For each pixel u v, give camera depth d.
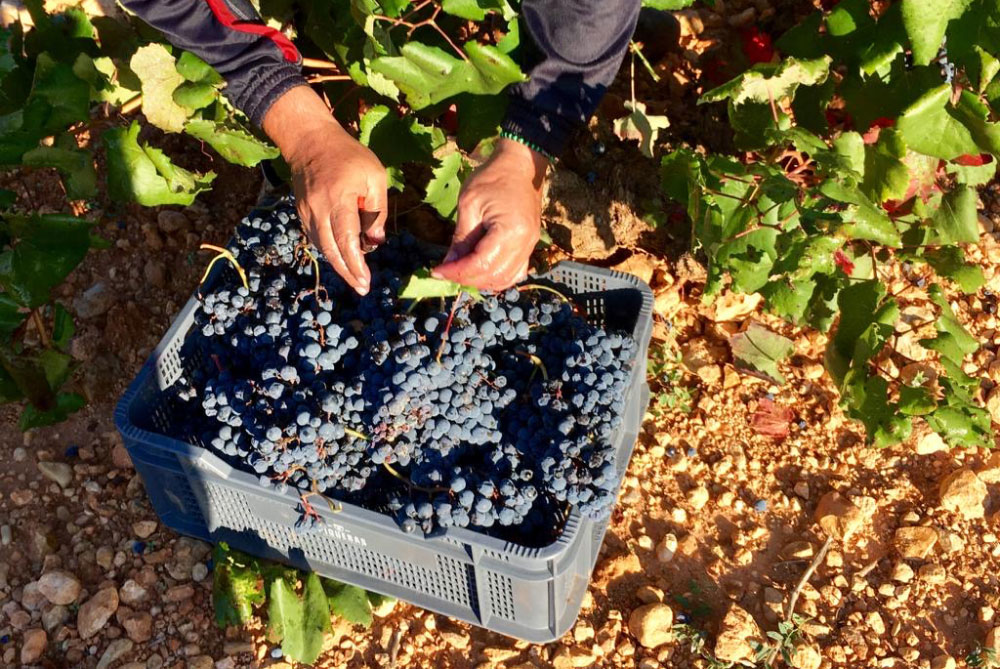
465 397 1.38
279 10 1.60
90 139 1.83
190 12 1.30
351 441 1.38
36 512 1.62
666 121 1.60
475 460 1.43
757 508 1.63
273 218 1.53
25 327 1.62
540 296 1.54
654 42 1.82
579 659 1.50
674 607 1.55
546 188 1.66
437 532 1.33
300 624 1.48
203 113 1.49
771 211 1.45
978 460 1.68
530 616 1.41
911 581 1.59
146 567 1.56
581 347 1.41
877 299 1.49
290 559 1.51
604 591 1.56
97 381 1.70
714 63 1.84
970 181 1.64
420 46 1.36
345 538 1.43
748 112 1.48
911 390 1.48
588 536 1.42
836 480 1.66
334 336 1.42
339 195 1.29
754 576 1.58
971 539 1.62
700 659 1.51
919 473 1.67
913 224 1.59
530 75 1.28
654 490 1.64
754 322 1.74
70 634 1.52
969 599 1.58
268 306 1.45
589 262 1.73
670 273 1.74
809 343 1.76
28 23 1.75
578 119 1.30
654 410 1.70
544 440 1.38
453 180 1.50
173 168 1.48
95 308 1.74
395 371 1.36
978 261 1.84
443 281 1.30
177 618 1.54
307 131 1.34
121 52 1.61
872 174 1.48
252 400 1.41
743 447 1.68
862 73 1.51
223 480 1.40
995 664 1.53
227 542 1.52
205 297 1.47
